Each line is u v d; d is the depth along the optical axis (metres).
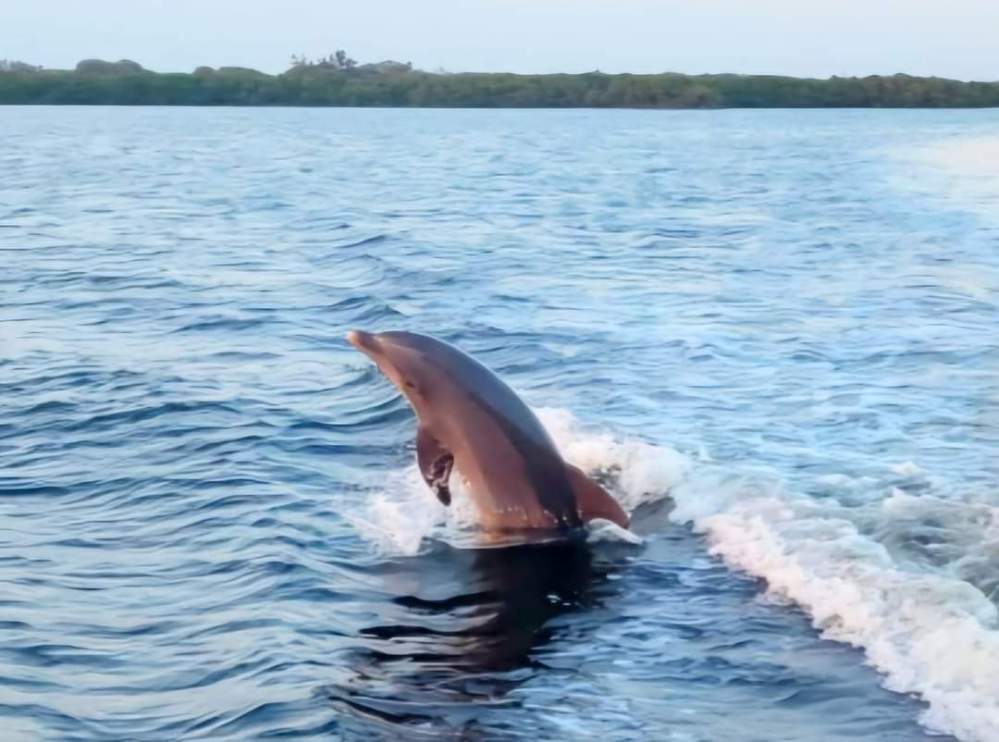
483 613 8.83
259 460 12.38
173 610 8.87
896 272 22.83
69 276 24.31
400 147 68.12
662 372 15.32
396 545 10.14
